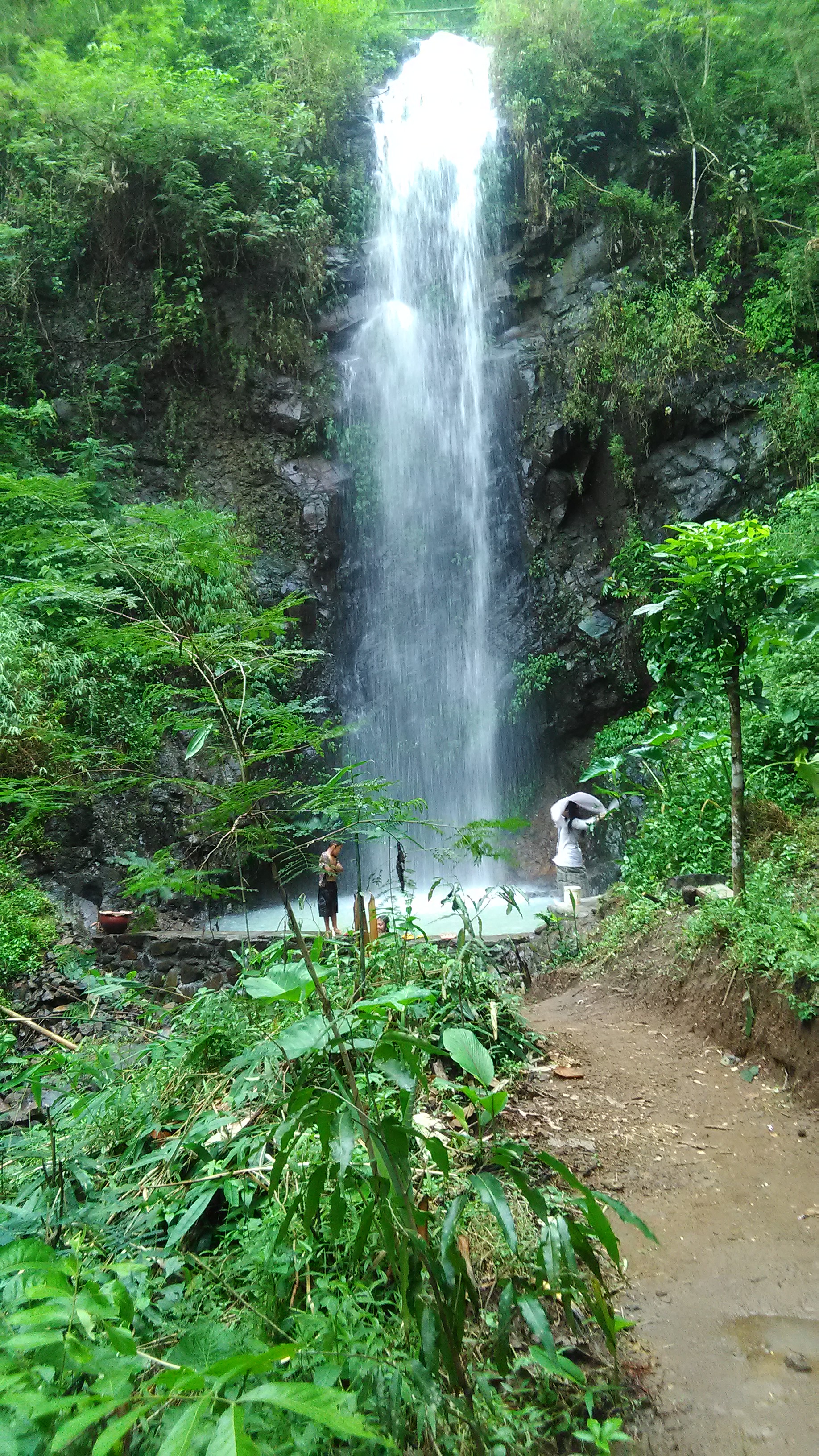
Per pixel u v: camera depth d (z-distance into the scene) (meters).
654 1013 6.52
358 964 4.53
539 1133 4.37
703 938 6.42
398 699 18.36
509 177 19.44
